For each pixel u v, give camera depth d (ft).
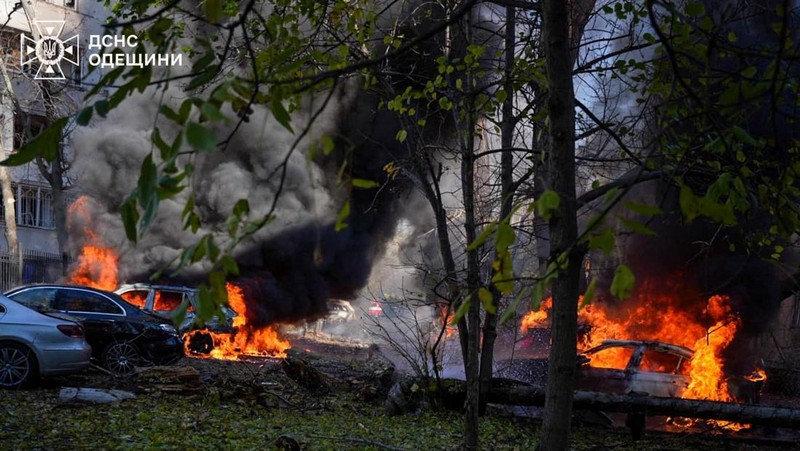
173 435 27.55
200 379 38.99
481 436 31.12
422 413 35.40
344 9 24.18
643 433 33.24
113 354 43.32
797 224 14.23
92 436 26.40
